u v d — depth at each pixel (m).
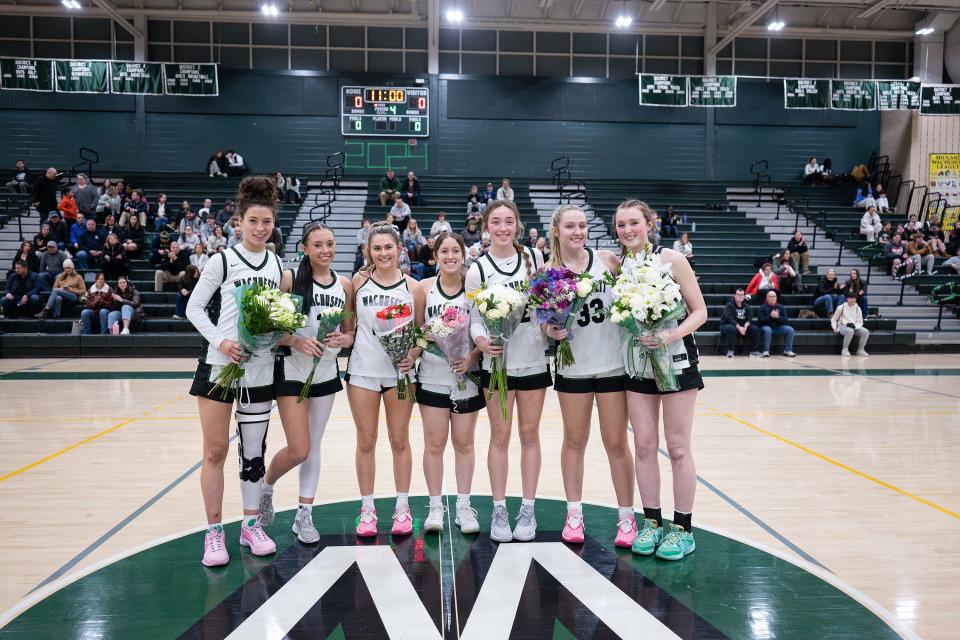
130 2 16.58
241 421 3.02
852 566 2.99
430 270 11.75
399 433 3.31
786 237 15.73
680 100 15.20
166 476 4.34
